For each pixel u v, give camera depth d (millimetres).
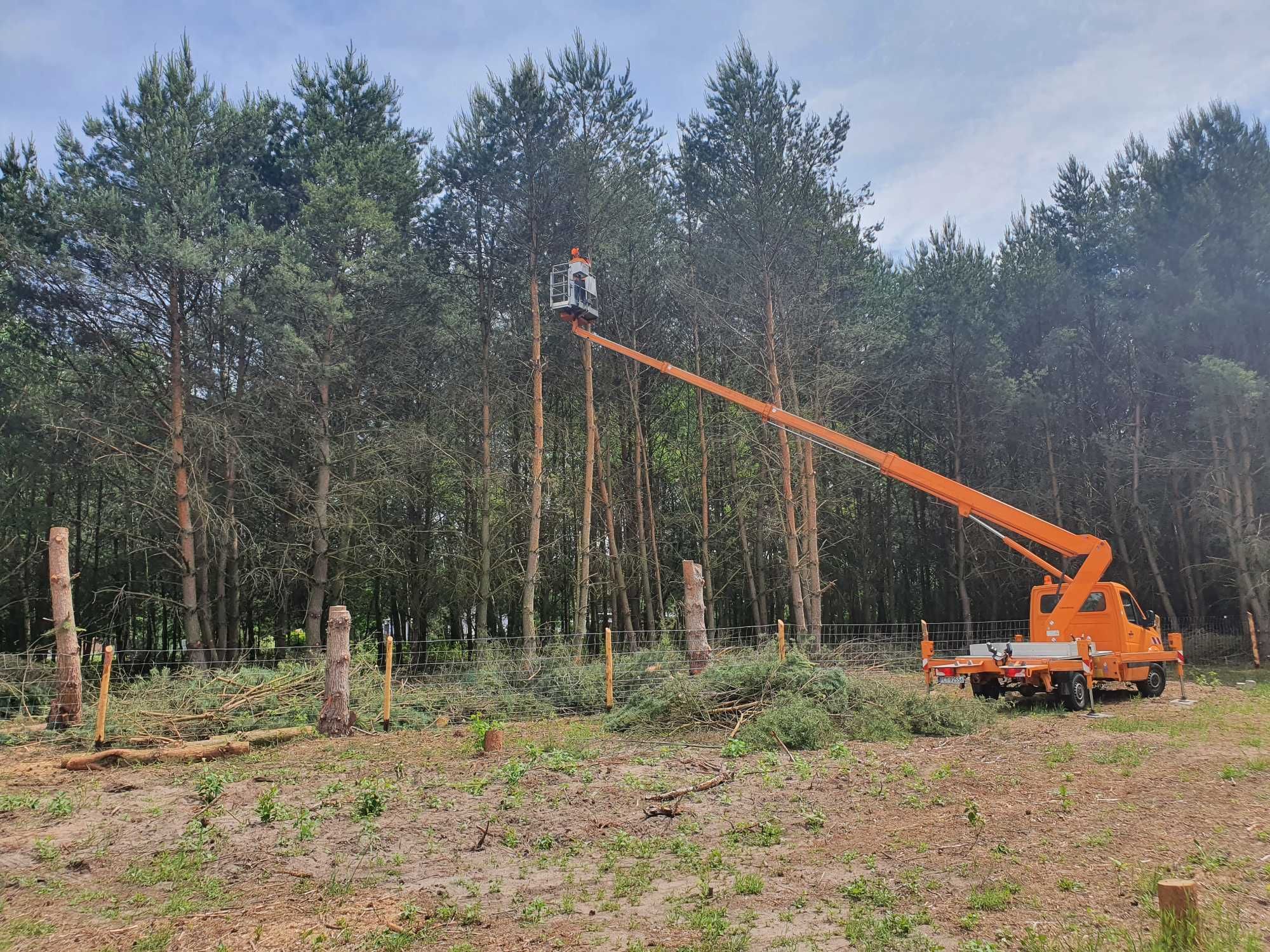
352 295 22391
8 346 22516
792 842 6441
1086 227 31047
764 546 31188
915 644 23891
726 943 4484
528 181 22734
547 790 8336
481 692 14875
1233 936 4133
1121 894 4996
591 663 17250
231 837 6898
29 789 8836
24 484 23594
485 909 5184
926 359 31266
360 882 5770
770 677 12336
